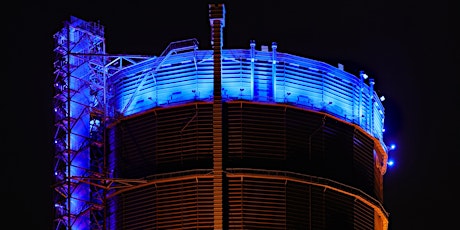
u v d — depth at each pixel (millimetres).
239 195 83438
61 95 90875
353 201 88188
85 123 90625
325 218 85375
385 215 92500
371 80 93625
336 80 89438
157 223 84062
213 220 82750
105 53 92062
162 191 84750
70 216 87625
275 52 87188
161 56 87812
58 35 92375
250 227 82812
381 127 96500
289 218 83688
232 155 84375
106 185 88125
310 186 85438
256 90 86125
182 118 85875
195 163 84375
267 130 85375
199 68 86688
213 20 86625
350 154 89125
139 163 86688
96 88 91562
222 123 84688
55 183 88750
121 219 86438
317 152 86625
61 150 89875
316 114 87438
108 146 89938
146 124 87250
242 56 86812
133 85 88938
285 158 85000
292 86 86938
